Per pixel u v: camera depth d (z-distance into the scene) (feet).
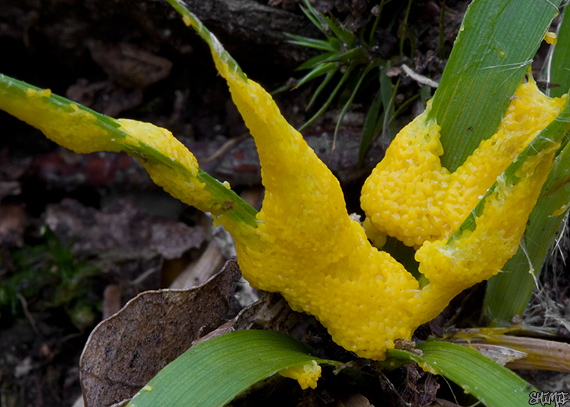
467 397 0.62
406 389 0.60
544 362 0.62
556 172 0.59
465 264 0.54
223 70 0.50
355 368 0.59
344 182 0.76
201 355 0.54
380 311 0.56
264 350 0.56
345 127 0.76
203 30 0.49
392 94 0.71
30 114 0.49
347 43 0.71
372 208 0.58
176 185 0.53
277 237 0.55
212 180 0.54
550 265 0.70
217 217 0.55
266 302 0.61
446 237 0.57
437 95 0.57
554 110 0.56
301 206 0.53
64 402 0.79
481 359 0.54
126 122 0.52
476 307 0.67
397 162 0.58
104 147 0.51
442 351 0.56
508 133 0.57
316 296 0.56
